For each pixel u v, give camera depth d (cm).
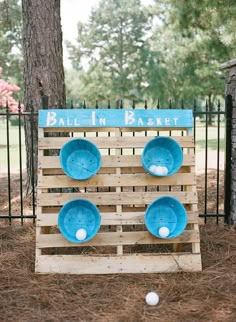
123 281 344
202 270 363
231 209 486
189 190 386
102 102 3862
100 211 380
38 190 373
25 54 561
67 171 370
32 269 367
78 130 394
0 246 424
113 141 391
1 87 1453
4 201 623
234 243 426
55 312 294
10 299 313
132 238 368
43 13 547
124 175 381
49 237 363
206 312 292
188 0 1004
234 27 912
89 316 289
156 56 3297
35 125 566
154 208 374
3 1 925
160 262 362
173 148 388
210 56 2030
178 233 357
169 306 302
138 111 396
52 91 557
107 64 3816
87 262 359
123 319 284
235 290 324
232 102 476
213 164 1038
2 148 1530
